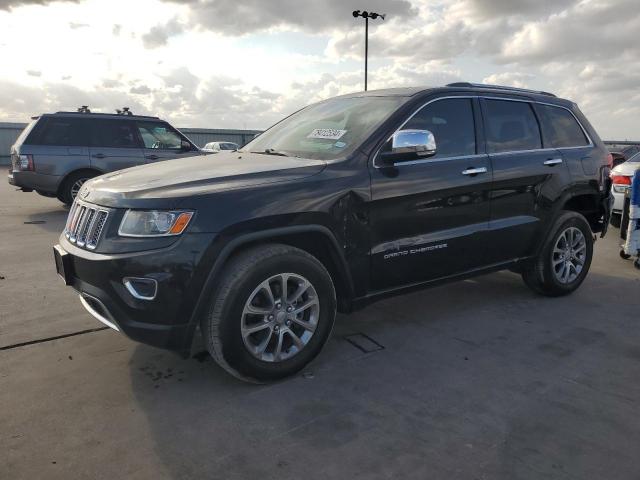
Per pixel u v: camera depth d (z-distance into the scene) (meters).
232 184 3.07
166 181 3.10
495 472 2.39
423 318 4.40
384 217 3.58
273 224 3.07
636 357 3.66
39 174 9.57
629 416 2.89
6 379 3.24
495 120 4.39
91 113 9.98
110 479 2.33
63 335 3.92
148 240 2.83
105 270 2.87
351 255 3.45
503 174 4.27
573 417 2.87
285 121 4.72
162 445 2.59
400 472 2.39
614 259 6.69
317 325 3.31
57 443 2.59
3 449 2.53
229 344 2.98
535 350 3.77
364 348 3.77
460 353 3.71
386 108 3.88
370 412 2.90
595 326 4.25
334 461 2.47
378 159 3.58
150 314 2.84
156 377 3.29
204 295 2.90
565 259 4.92
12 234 7.73
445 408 2.95
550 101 4.98
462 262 4.14
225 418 2.83
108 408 2.92
